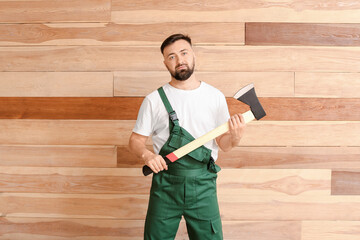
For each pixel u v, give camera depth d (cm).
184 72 130
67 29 182
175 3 180
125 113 183
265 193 185
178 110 133
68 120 184
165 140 134
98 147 184
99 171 185
